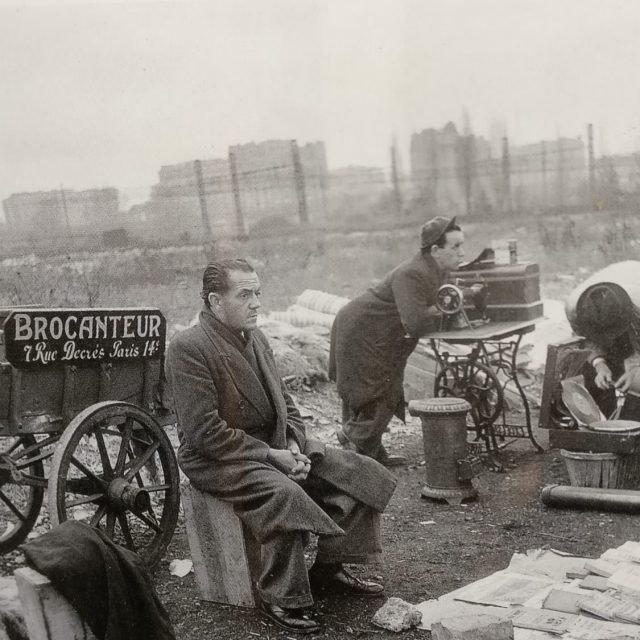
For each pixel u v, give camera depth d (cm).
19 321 275
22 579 204
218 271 289
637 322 468
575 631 255
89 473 295
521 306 525
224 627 271
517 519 388
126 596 213
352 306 483
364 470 298
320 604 292
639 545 335
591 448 408
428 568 330
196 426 277
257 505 271
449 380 550
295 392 598
